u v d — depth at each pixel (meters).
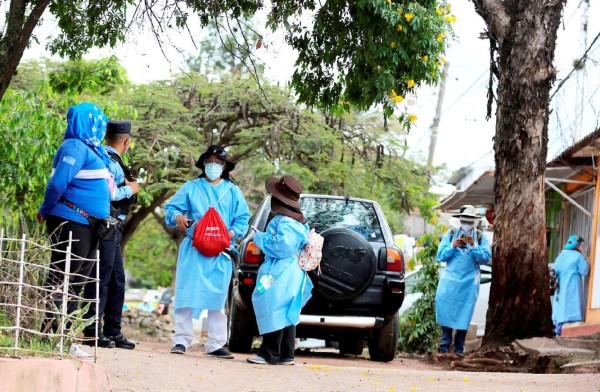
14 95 14.52
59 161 8.05
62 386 5.48
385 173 22.42
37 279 6.68
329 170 21.45
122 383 6.84
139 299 45.94
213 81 22.11
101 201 8.20
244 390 7.34
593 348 11.64
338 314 11.38
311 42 12.07
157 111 21.41
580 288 16.97
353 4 11.55
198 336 21.47
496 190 12.84
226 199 10.10
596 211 17.05
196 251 9.87
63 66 21.58
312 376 8.52
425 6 11.42
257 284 9.39
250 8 11.56
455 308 13.83
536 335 12.46
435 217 24.02
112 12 11.55
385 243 11.66
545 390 8.01
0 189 15.60
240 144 22.47
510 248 12.56
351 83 11.99
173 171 20.83
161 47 10.88
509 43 12.76
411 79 11.55
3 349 5.57
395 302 11.41
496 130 12.91
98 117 8.26
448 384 8.38
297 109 21.30
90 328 9.30
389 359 12.46
